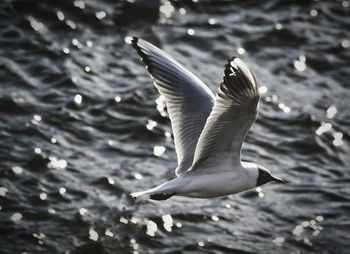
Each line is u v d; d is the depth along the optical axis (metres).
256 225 14.36
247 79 8.96
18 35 18.91
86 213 14.20
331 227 14.39
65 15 19.80
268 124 17.11
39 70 17.83
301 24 20.62
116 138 16.23
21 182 14.70
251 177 10.24
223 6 21.06
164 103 17.31
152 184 15.01
